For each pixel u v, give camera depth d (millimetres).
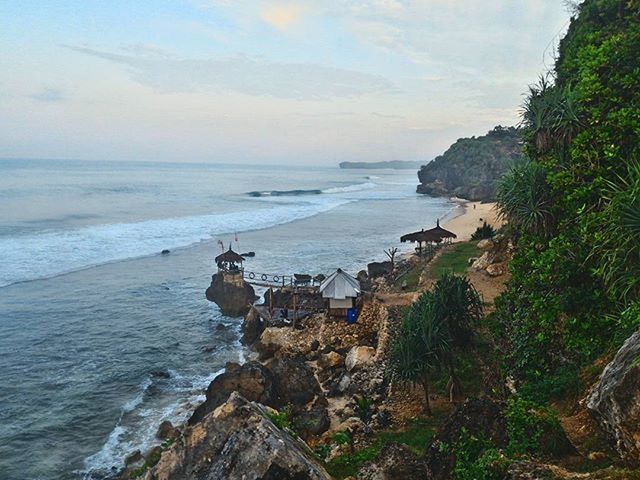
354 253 51812
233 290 34344
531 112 14984
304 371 21938
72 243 51375
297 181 195125
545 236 13891
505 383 14266
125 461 17656
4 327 29812
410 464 8977
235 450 7891
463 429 8656
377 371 21609
